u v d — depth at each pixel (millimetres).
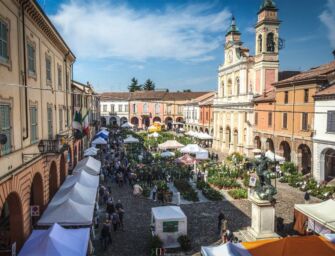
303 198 25969
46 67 20047
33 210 15938
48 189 19406
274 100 38750
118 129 83625
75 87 31328
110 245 17500
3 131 12469
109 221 17906
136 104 93625
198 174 31125
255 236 17250
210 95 69938
